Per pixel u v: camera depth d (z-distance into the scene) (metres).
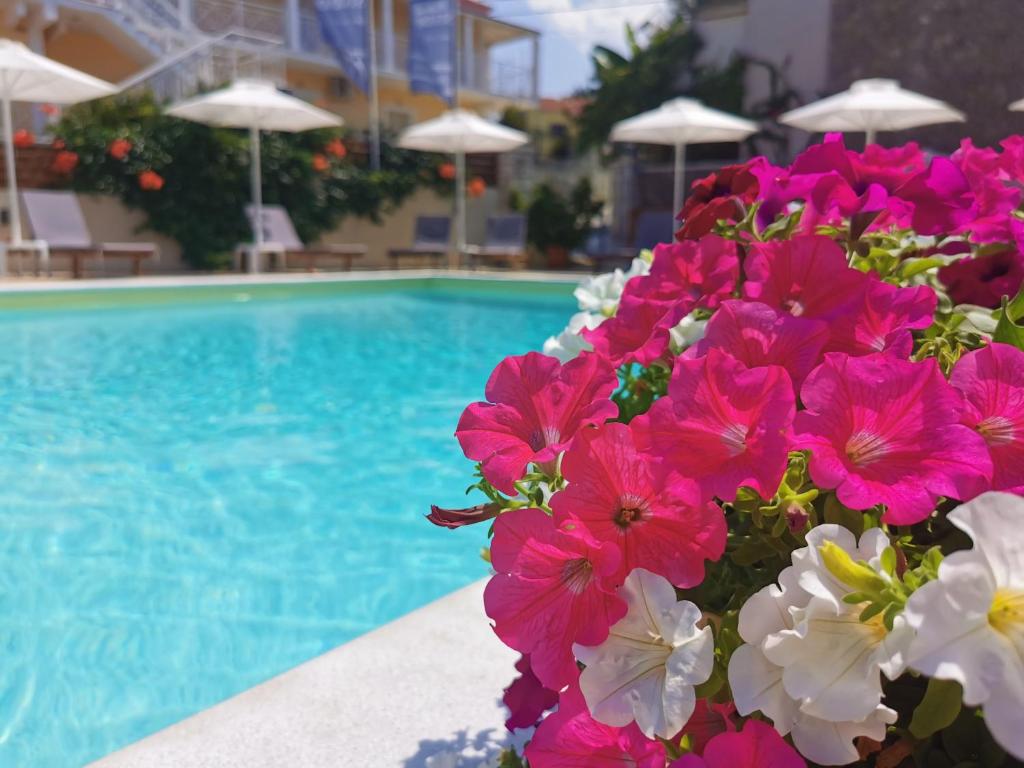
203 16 17.64
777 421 0.54
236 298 10.46
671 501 0.57
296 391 5.87
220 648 2.40
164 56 16.91
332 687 1.63
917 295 0.73
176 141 13.12
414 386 6.09
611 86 16.11
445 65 16.48
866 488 0.52
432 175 16.09
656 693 0.55
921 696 0.63
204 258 13.47
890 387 0.55
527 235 16.44
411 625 1.88
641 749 0.58
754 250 0.75
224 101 12.05
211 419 5.04
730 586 0.72
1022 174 1.20
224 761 1.41
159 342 7.64
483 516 0.69
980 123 13.35
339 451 4.42
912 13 13.47
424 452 4.42
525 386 0.68
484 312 10.22
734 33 14.90
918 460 0.54
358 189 15.20
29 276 11.28
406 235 16.31
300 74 19.45
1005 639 0.41
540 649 0.56
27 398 5.45
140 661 2.32
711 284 0.91
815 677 0.50
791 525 0.58
